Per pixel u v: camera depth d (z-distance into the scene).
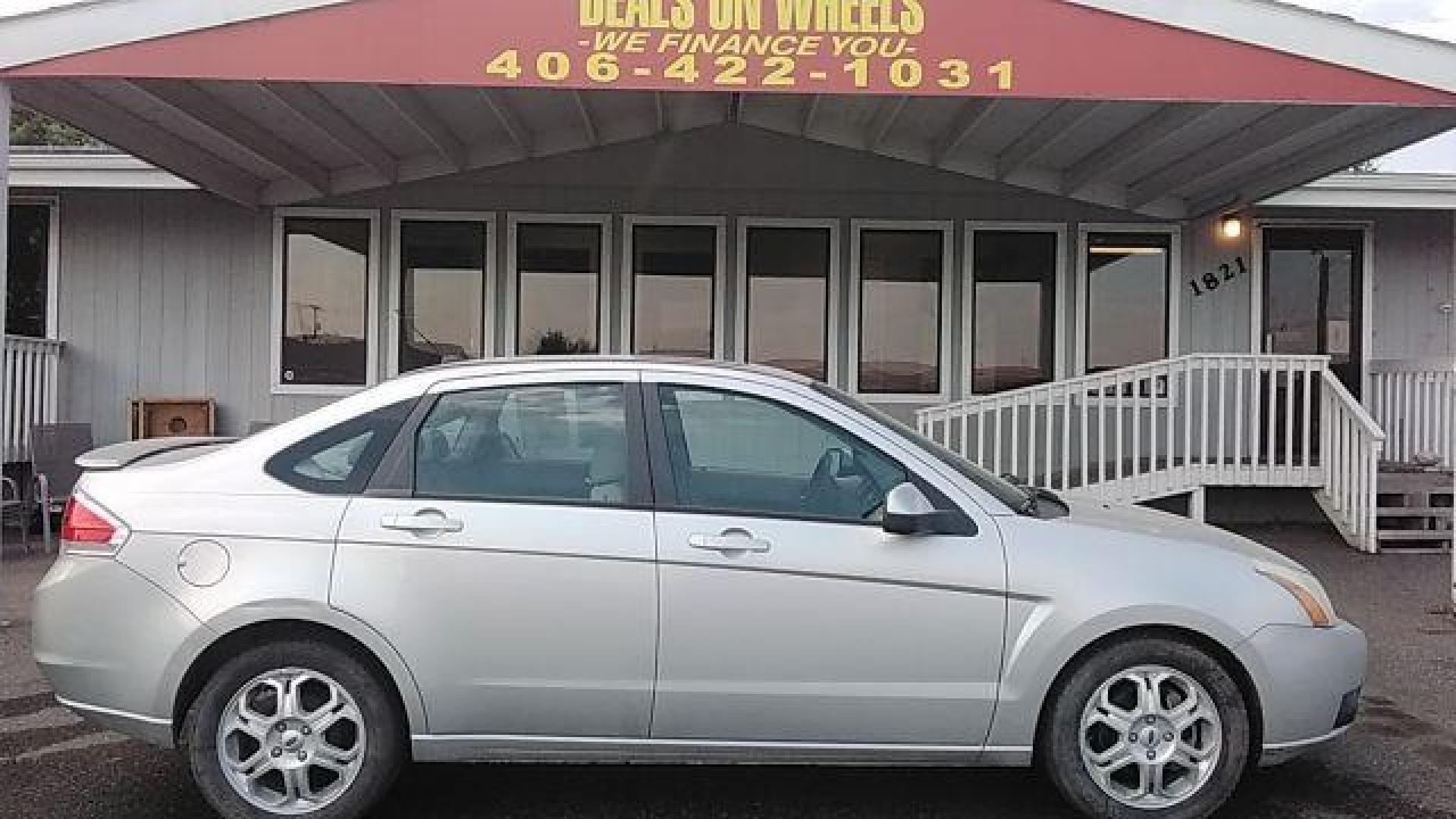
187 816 4.45
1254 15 7.02
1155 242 11.98
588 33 6.86
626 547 4.21
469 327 11.80
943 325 11.84
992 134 10.42
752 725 4.23
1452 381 10.38
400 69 6.82
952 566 4.24
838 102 10.12
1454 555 8.03
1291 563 4.67
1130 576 4.26
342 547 4.21
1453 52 7.02
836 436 4.43
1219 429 10.80
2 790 4.71
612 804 4.58
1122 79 7.02
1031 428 10.65
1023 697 4.23
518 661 4.20
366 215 11.72
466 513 4.25
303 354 11.78
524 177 11.73
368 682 4.21
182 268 11.76
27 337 11.44
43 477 9.90
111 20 6.76
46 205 11.73
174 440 5.20
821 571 4.21
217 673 4.20
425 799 4.61
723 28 6.90
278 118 9.44
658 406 4.44
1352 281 12.18
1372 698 6.05
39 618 4.36
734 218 11.79
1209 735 4.28
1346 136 9.13
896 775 4.94
